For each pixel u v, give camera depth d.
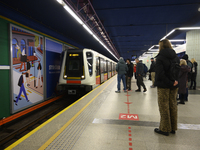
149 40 19.38
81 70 8.34
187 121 3.43
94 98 6.02
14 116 5.91
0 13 5.53
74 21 9.27
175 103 2.79
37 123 5.80
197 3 8.18
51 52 9.12
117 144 2.44
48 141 2.52
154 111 4.24
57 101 9.21
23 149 2.27
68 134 2.79
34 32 7.45
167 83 2.61
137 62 7.62
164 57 2.65
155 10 9.35
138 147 2.34
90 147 2.35
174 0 7.96
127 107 4.68
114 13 9.88
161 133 2.77
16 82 6.15
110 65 18.39
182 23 11.98
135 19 11.05
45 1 6.34
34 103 7.38
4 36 5.59
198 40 9.74
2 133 4.95
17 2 6.21
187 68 4.75
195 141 2.51
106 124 3.28
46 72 8.51
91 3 7.89
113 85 10.29
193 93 7.09
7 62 5.71
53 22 9.23
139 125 3.22
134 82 12.34
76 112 4.14
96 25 10.54
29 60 7.03
